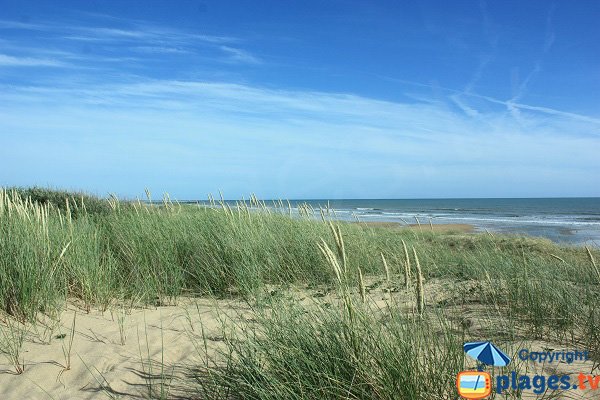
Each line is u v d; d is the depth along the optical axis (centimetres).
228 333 465
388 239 1009
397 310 351
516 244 1261
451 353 321
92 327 517
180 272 726
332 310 368
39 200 1365
